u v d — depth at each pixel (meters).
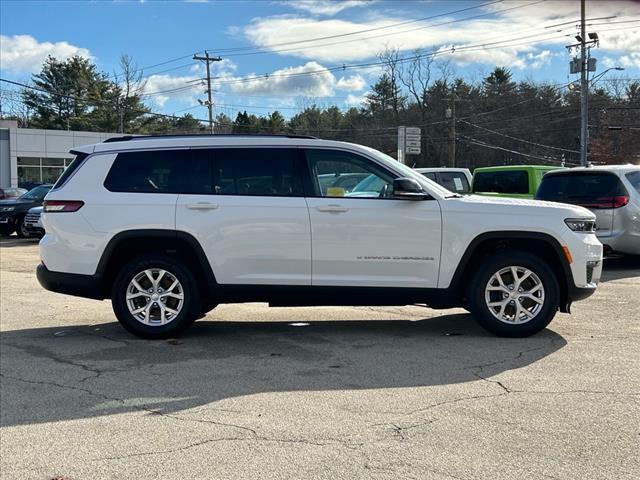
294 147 6.22
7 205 20.42
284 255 6.07
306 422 4.07
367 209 6.02
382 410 4.26
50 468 3.49
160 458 3.59
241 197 6.12
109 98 77.69
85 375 5.19
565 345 5.86
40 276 6.34
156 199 6.16
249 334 6.59
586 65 36.41
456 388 4.69
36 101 79.88
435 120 66.81
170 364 5.48
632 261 12.01
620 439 3.73
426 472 3.34
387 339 6.26
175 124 82.12
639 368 5.12
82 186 6.26
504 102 66.50
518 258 6.05
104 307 8.45
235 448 3.70
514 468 3.38
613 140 60.88
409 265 6.04
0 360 5.68
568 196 10.88
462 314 7.53
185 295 6.27
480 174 14.30
